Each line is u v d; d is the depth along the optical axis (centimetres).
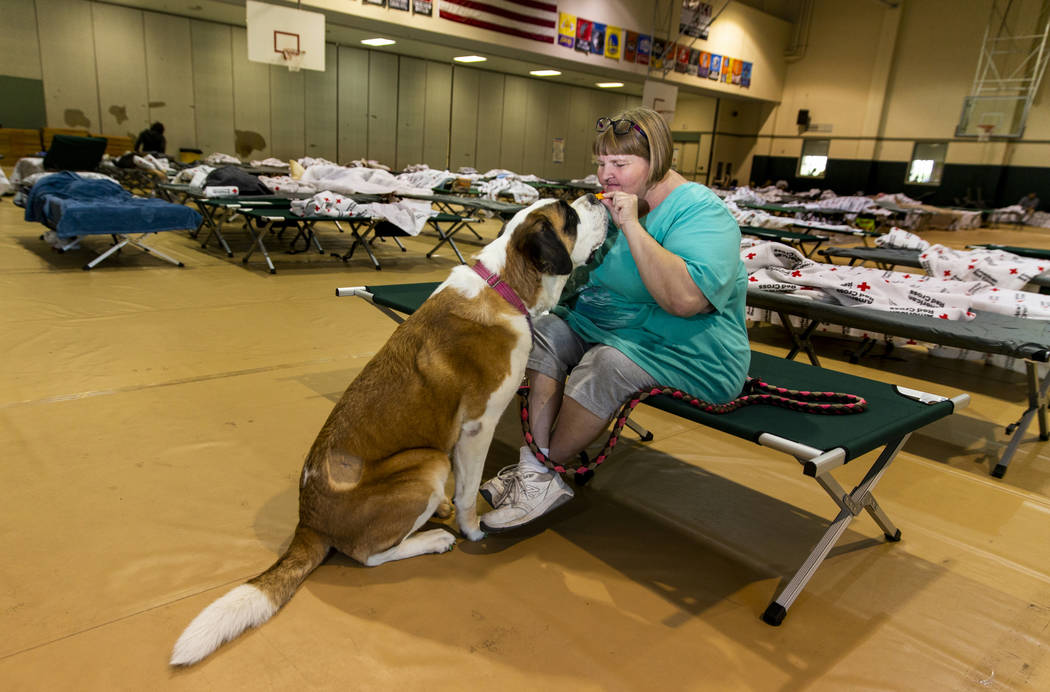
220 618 158
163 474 245
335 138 1753
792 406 216
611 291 229
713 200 207
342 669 158
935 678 170
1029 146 1877
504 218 838
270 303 511
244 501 230
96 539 203
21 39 1315
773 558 222
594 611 188
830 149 2256
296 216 619
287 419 302
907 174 2112
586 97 2259
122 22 1402
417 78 1841
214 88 1547
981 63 1914
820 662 173
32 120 1362
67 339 392
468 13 1443
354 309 510
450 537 211
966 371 467
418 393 186
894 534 235
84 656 156
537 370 220
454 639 171
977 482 290
